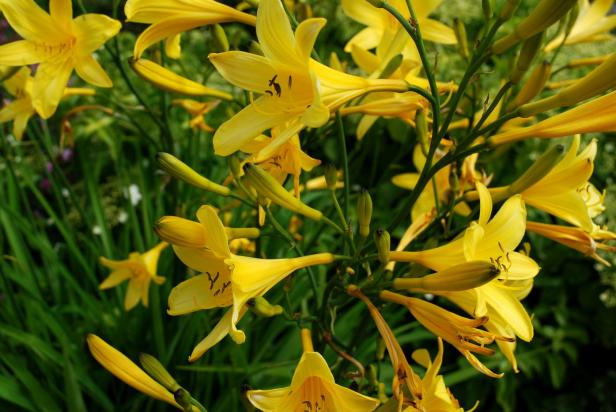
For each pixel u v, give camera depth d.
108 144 1.04
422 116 0.53
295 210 0.50
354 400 0.45
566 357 1.05
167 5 0.52
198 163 0.82
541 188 0.52
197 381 0.72
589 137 1.04
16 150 1.02
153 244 0.85
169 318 0.79
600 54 1.15
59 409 0.70
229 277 0.50
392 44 0.54
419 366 0.96
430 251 0.48
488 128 0.49
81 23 0.56
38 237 0.81
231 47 0.72
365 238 0.51
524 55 0.47
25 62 0.58
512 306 0.47
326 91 0.47
